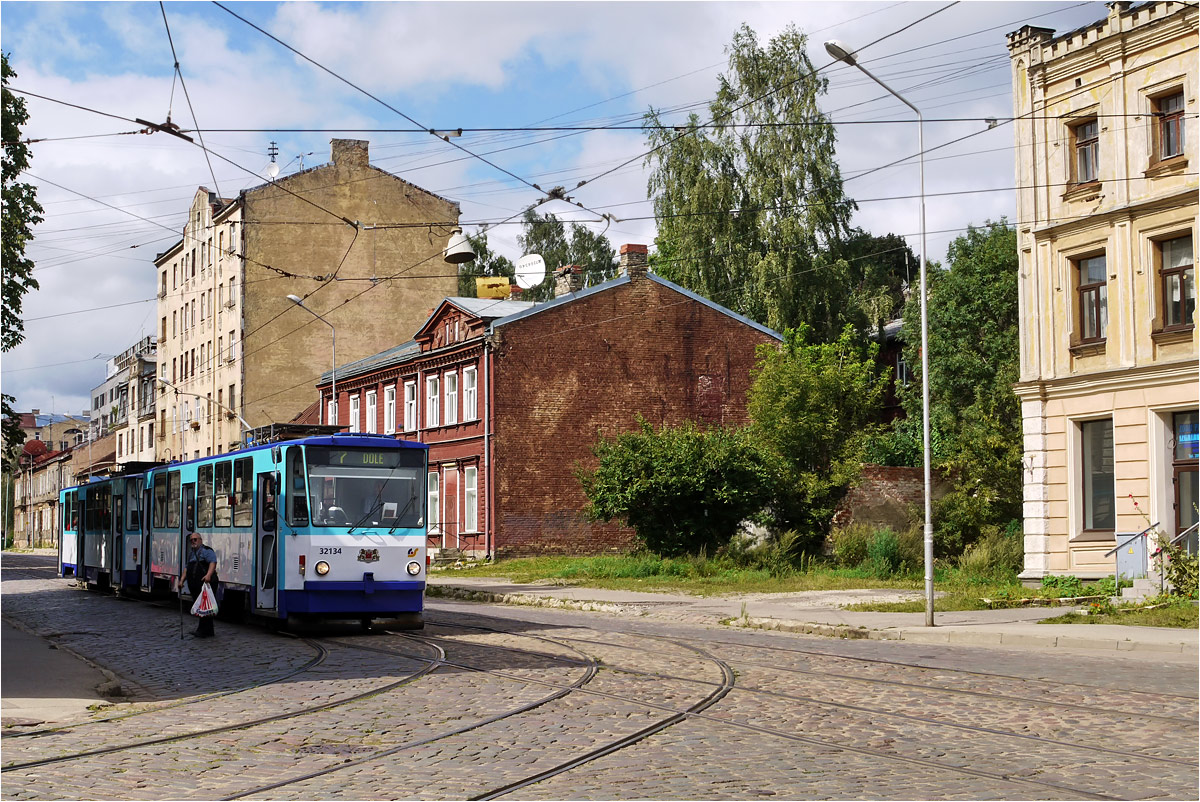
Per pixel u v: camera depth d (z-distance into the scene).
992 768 9.30
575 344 47.62
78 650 19.92
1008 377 49.50
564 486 47.00
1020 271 29.28
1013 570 32.19
